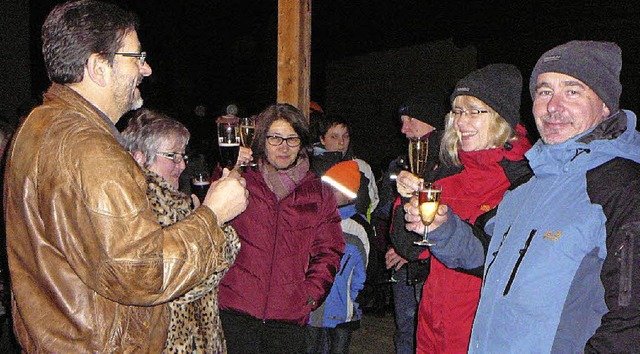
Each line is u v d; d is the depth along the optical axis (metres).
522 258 1.93
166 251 1.73
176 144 2.77
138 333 1.82
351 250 3.78
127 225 1.67
